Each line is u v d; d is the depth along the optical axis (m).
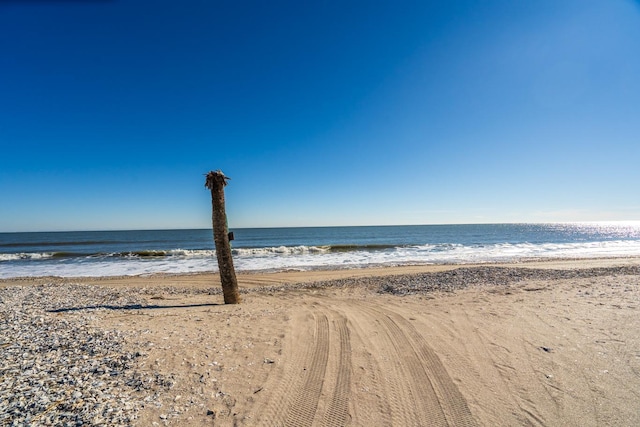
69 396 3.17
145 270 18.92
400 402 3.26
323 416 3.04
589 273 12.52
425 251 28.73
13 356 4.00
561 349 4.32
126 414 2.96
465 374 3.78
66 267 20.42
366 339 4.98
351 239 55.19
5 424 2.67
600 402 3.13
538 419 2.92
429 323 5.71
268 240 54.75
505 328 5.25
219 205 8.13
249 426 2.87
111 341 4.69
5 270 19.41
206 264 21.50
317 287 11.58
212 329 5.50
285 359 4.25
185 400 3.25
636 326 5.09
